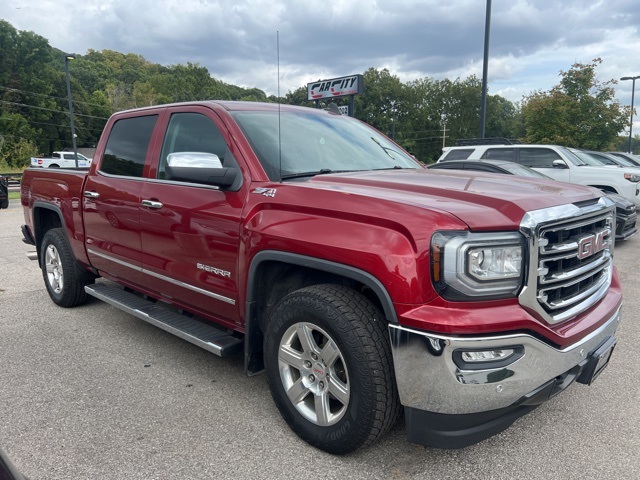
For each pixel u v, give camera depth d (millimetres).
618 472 2619
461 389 2256
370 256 2408
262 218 2922
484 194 2582
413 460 2717
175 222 3502
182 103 3861
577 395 3465
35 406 3289
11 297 5785
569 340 2498
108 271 4508
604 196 3090
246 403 3348
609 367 3926
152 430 3010
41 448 2822
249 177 3123
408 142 82562
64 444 2863
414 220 2346
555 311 2529
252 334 3072
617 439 2922
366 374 2451
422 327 2273
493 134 88062
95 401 3361
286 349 2855
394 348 2354
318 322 2623
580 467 2662
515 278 2328
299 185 2871
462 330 2213
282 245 2771
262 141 3338
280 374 2902
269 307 3129
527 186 2920
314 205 2701
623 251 8766
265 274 3051
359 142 4047
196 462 2699
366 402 2473
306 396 2918
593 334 2672
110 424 3074
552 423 3102
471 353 2268
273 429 3029
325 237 2592
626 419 3145
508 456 2762
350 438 2582
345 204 2598
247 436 2951
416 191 2744
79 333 4629
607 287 3012
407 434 2465
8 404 3314
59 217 5000
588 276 2736
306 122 3902
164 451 2799
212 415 3191
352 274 2484
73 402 3346
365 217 2494
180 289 3643
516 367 2301
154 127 3996
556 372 2469
